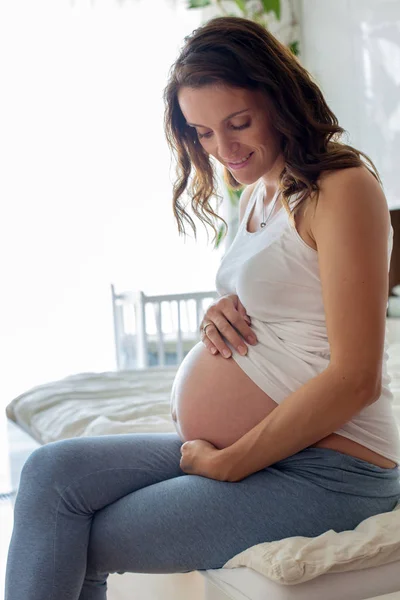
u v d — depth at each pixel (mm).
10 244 3721
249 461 977
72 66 3752
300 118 1011
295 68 1042
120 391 2066
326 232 951
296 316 1036
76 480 1021
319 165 976
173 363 3445
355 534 935
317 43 3562
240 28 1021
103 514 1033
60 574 985
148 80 3820
